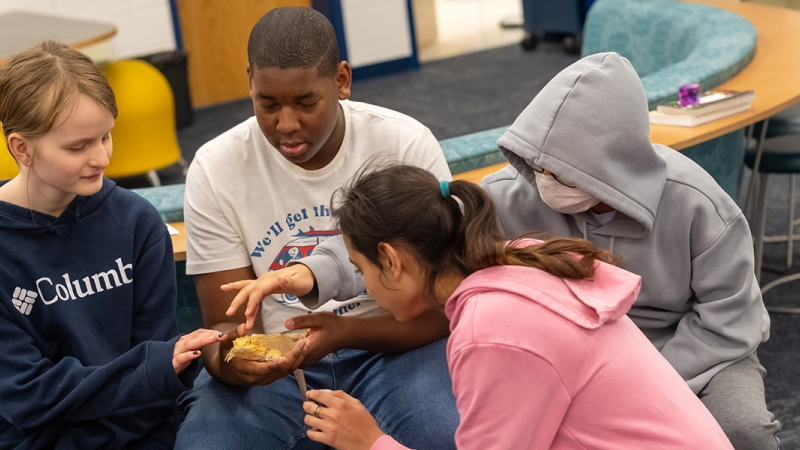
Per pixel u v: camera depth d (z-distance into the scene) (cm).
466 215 128
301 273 151
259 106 154
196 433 154
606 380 121
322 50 151
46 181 142
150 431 161
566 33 694
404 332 165
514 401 118
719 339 159
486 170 219
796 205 365
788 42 318
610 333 125
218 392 162
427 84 630
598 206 164
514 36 759
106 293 157
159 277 163
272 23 151
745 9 381
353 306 172
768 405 231
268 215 170
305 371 171
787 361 252
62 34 412
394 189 129
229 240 169
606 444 121
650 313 168
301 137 155
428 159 172
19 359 147
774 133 280
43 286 151
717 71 268
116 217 158
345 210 131
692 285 162
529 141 153
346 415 138
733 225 158
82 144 139
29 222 149
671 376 127
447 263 130
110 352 159
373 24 660
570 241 131
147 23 594
